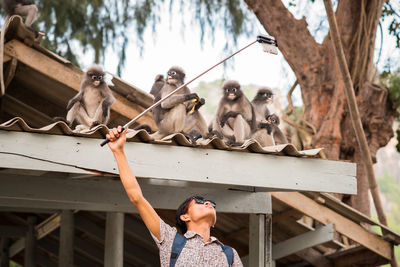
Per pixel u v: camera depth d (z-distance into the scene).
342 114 13.90
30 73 8.70
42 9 14.88
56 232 12.93
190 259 3.61
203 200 3.89
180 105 8.02
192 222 3.84
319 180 6.07
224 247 3.80
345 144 13.86
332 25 9.52
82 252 13.22
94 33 15.16
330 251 10.41
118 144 3.83
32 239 13.16
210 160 5.78
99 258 12.90
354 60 14.19
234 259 3.78
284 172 5.99
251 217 7.79
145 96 8.48
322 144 13.75
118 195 7.04
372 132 13.91
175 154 5.69
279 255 9.62
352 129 13.78
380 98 13.84
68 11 15.02
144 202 3.75
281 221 9.37
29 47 8.27
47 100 9.52
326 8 9.45
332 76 14.32
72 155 5.32
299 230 9.50
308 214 8.62
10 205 7.65
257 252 7.59
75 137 5.36
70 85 8.38
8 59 8.15
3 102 9.61
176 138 5.64
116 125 9.32
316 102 14.32
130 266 13.25
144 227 10.85
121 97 8.53
